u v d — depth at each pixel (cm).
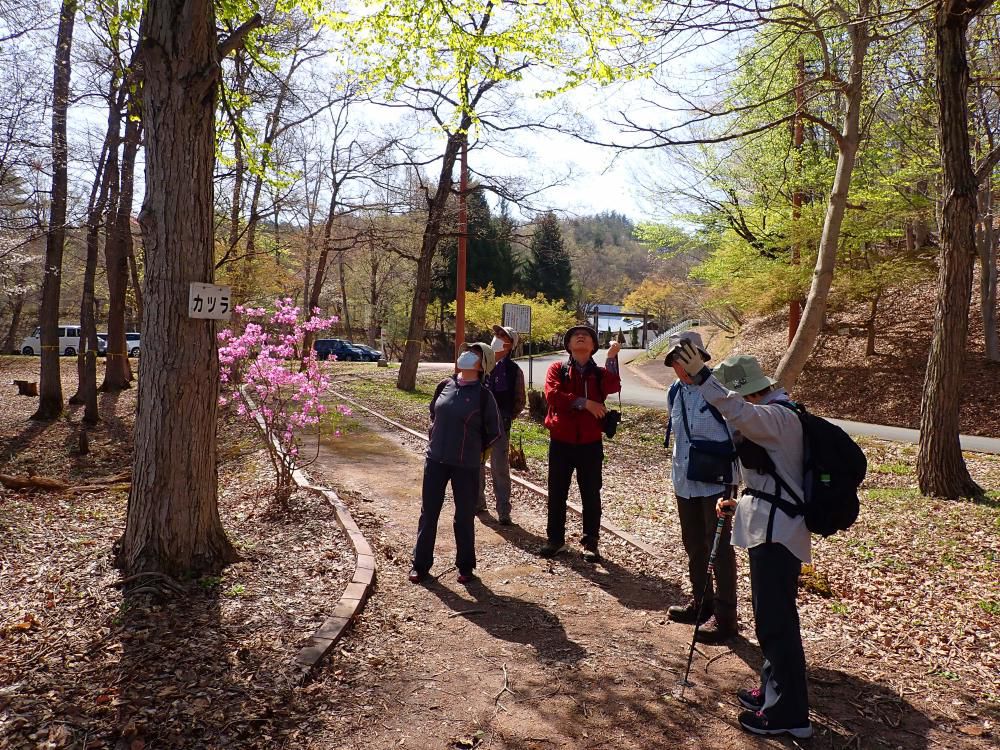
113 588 429
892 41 863
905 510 760
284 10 818
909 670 392
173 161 436
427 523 512
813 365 2222
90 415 1608
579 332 562
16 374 2650
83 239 1600
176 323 446
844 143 974
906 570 571
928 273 1861
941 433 820
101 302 3984
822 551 630
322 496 688
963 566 575
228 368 710
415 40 841
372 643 400
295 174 900
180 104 433
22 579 455
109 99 1283
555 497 575
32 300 4250
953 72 789
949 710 348
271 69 796
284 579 472
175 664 350
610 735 319
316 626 404
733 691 363
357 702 337
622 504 804
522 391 666
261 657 364
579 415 560
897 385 1895
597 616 461
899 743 317
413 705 338
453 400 514
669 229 1995
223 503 704
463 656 394
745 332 2959
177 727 301
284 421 827
